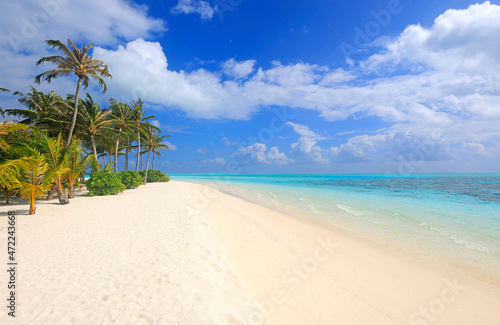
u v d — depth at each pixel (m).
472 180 51.41
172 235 7.03
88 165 17.81
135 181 25.78
